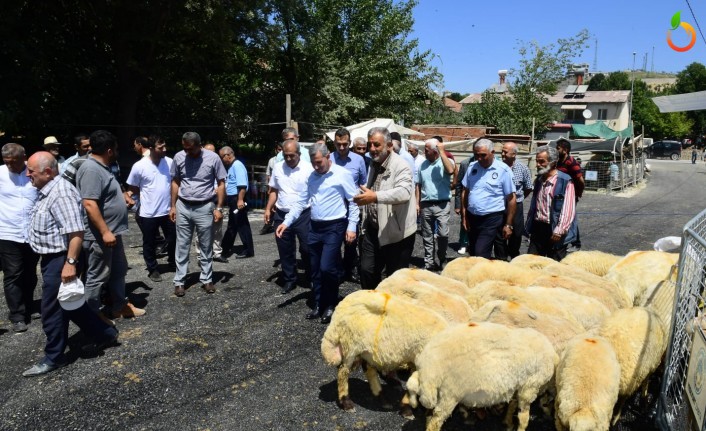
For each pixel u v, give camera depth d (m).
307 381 4.57
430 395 3.40
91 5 15.05
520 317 3.94
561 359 3.54
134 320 5.88
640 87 60.81
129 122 16.64
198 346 5.23
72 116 15.92
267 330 5.65
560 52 34.44
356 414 4.05
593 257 5.68
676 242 6.39
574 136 37.09
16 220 5.48
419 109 29.44
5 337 5.43
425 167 7.68
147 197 7.16
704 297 3.64
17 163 5.52
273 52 19.06
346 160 6.94
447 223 7.75
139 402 4.19
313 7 25.09
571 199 6.11
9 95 13.34
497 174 6.11
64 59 15.77
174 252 7.91
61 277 4.65
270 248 9.54
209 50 18.09
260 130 22.27
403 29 26.70
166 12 15.25
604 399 3.23
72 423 3.89
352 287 7.17
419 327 3.74
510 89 35.41
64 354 5.04
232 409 4.11
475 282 5.12
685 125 57.31
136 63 15.54
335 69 23.88
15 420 3.92
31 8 14.46
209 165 6.61
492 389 3.39
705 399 3.08
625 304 4.70
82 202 5.16
